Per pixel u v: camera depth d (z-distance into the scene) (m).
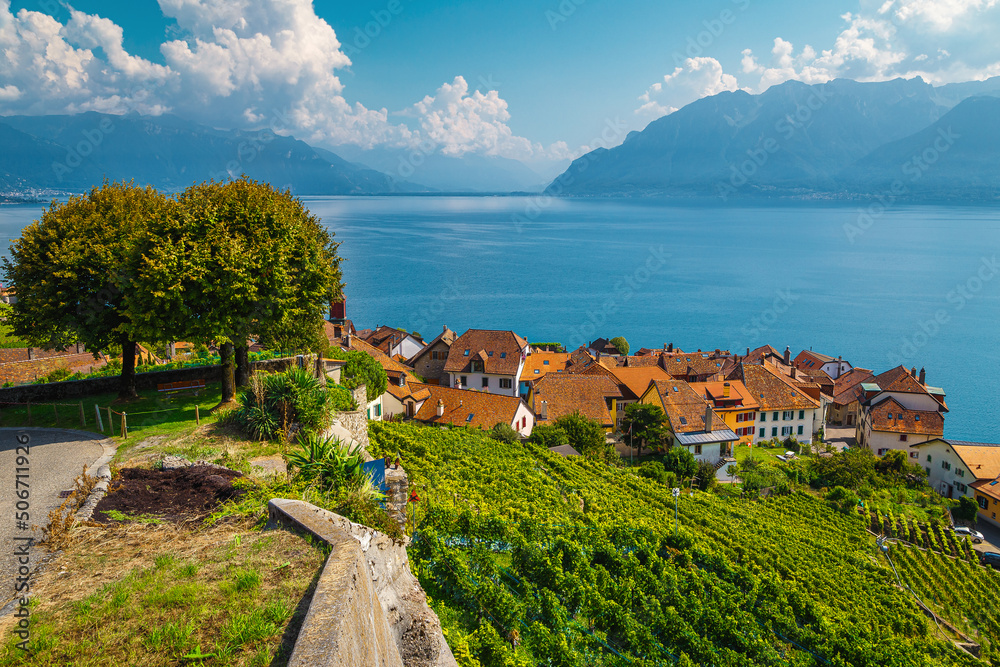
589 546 33.38
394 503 22.70
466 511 30.12
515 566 27.86
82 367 43.22
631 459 68.44
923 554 50.97
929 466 75.00
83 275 29.06
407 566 15.96
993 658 37.47
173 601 10.59
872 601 39.69
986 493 64.06
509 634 22.47
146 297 25.77
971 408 108.56
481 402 66.31
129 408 28.86
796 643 32.16
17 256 29.34
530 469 45.94
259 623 9.71
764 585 35.69
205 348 39.88
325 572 10.84
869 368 130.38
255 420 24.45
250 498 16.50
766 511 55.59
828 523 54.34
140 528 14.17
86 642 9.51
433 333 150.75
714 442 69.38
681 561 36.94
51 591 11.35
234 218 28.81
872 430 81.38
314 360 35.69
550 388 75.00
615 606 27.48
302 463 18.97
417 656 13.97
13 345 48.47
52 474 19.94
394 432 45.62
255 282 27.45
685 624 29.16
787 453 76.12
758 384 83.75
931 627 38.62
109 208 31.59
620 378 84.62
